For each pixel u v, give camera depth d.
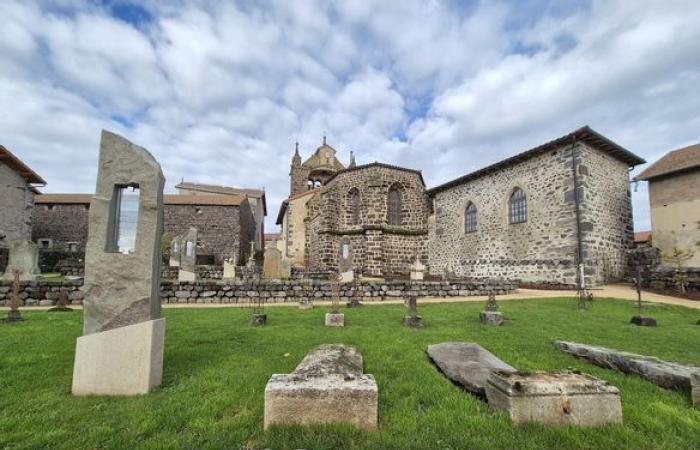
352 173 22.84
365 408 2.75
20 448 2.42
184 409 3.04
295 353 4.85
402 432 2.70
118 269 3.61
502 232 18.14
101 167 3.85
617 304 10.19
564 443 2.54
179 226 30.98
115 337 3.48
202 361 4.46
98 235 3.66
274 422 2.73
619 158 16.83
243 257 32.16
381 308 9.70
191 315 8.32
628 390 3.54
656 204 16.38
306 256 27.00
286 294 11.52
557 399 2.81
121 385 3.43
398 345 5.31
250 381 3.71
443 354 4.43
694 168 15.08
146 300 3.59
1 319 7.39
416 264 17.52
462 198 20.97
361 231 21.59
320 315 8.43
